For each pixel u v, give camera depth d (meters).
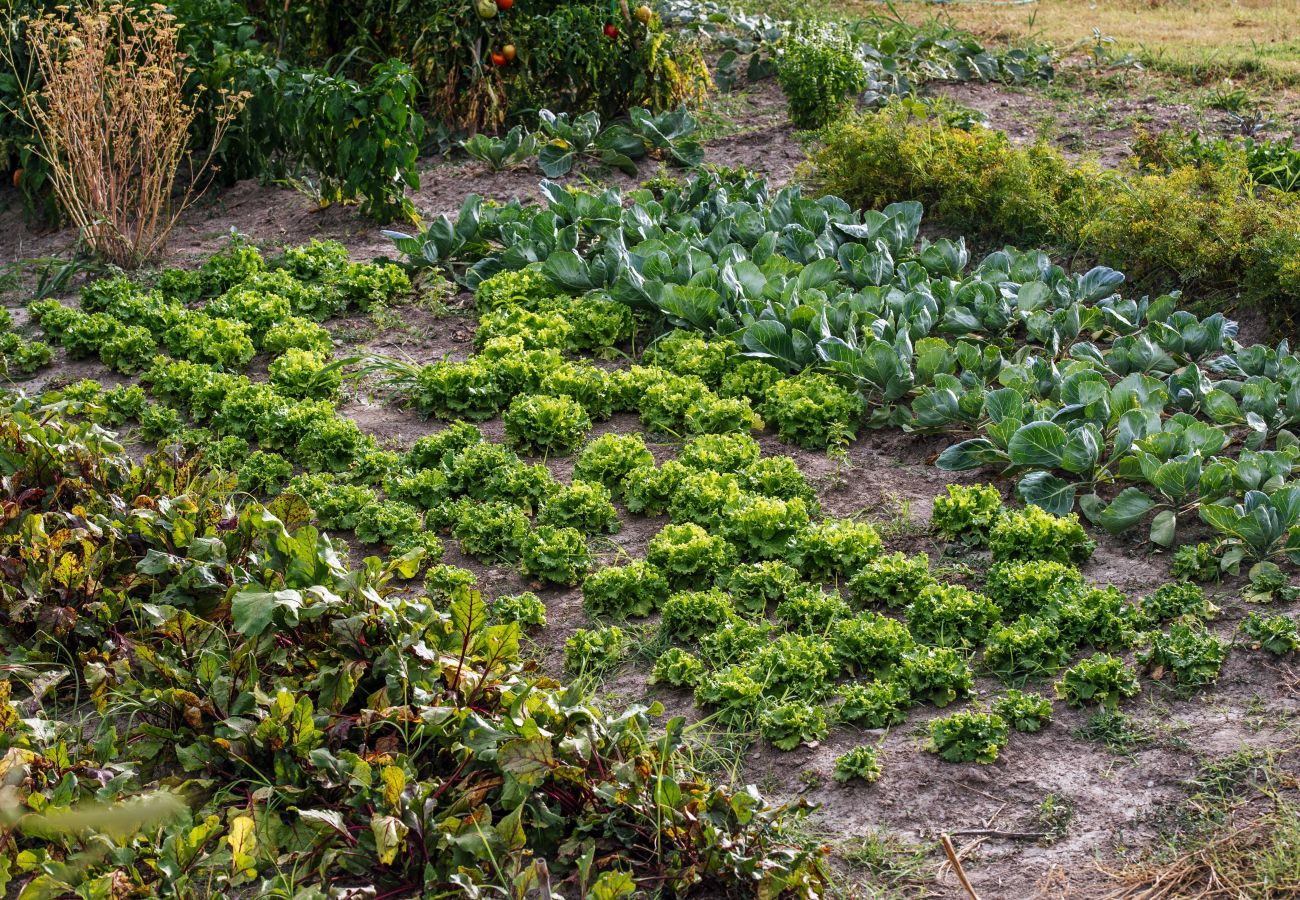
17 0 10.31
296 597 4.20
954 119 10.14
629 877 3.40
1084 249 8.31
